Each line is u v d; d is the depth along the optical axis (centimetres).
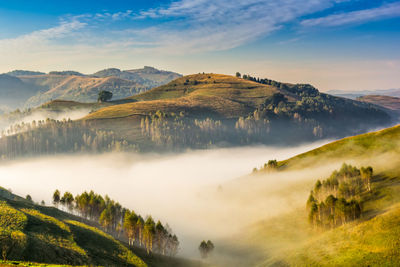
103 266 6706
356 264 5825
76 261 6306
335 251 6694
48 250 6056
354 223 7712
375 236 6462
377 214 7800
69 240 7212
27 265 4925
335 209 8669
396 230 6259
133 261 7944
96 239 8331
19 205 8725
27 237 5988
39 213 8462
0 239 5588
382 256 5722
